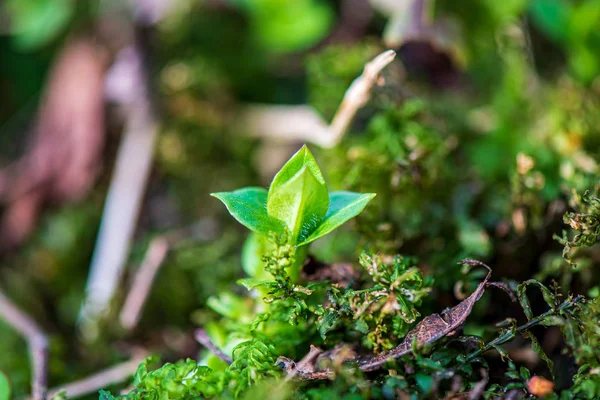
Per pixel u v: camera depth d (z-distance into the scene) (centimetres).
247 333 21
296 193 20
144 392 20
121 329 27
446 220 25
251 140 35
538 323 20
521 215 24
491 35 31
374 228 24
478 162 28
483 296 23
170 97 35
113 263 30
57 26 37
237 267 28
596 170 24
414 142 26
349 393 20
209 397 20
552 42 34
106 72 36
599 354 20
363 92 25
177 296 28
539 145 28
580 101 29
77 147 36
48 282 32
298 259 21
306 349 21
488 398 20
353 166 26
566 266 22
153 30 36
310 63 31
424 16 28
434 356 20
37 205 35
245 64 38
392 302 20
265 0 35
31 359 26
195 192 34
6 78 43
